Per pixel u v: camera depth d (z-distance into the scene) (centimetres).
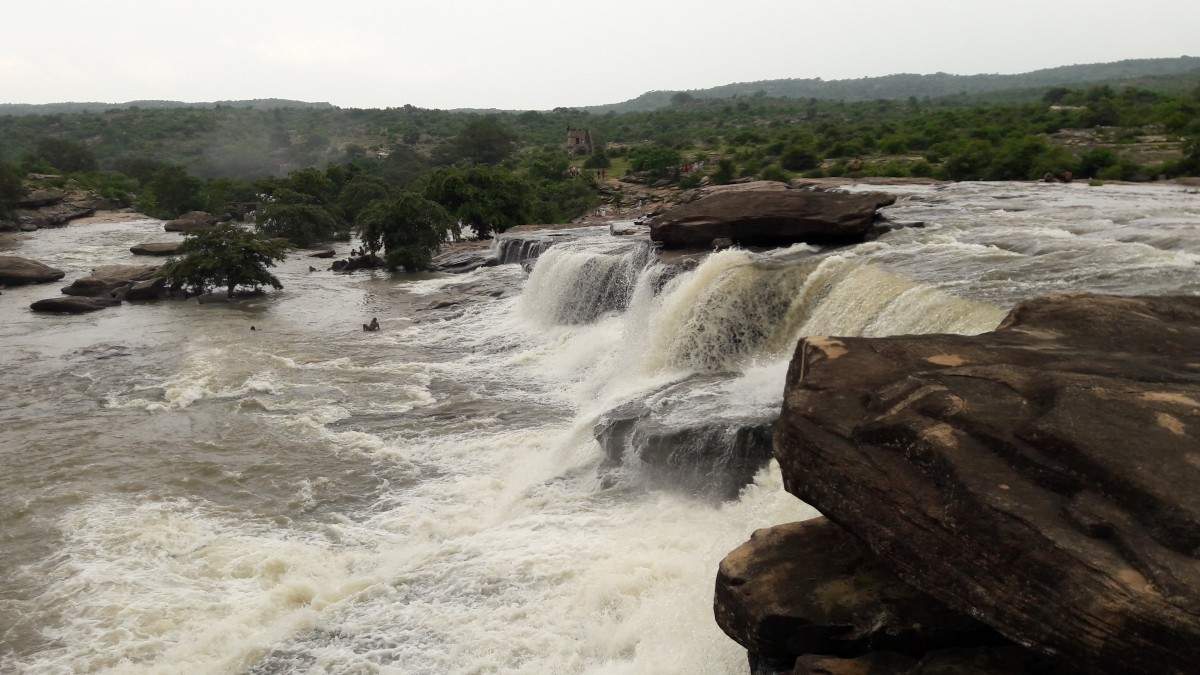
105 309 3341
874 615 666
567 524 1247
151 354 2534
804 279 1916
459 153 12281
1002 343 812
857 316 1672
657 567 1068
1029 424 612
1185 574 490
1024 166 4509
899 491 627
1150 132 6112
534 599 1038
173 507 1406
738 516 1188
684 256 2347
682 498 1307
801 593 702
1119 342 807
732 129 13150
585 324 2638
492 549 1177
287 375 2238
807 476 705
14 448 1702
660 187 7488
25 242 6016
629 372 2039
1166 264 1611
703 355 1925
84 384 2203
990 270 1689
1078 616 516
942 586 601
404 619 1023
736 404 1513
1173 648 482
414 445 1689
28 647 1010
